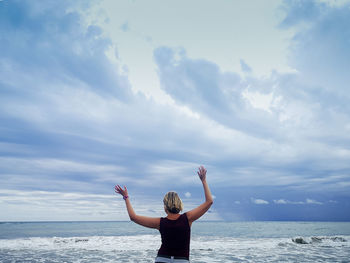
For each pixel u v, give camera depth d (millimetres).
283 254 11664
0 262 9609
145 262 9570
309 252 12359
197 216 2646
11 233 32844
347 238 19062
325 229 45812
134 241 17797
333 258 10500
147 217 2701
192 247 14305
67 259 10328
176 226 2574
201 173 2770
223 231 38875
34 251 12828
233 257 10766
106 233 33562
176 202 2672
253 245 15422
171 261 2500
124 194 2826
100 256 11148
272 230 42125
